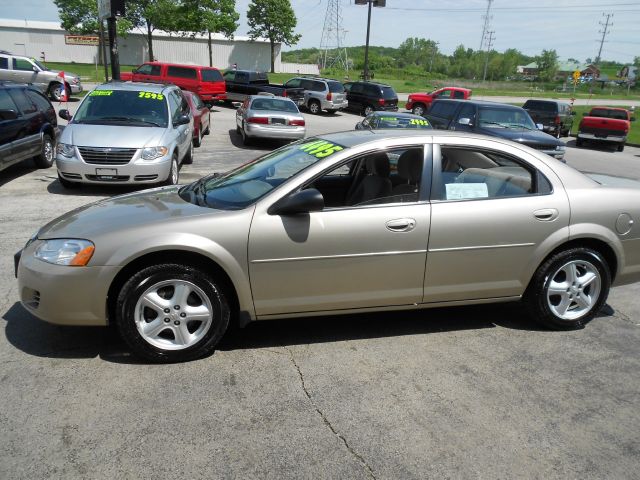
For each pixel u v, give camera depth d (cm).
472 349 386
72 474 250
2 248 570
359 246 358
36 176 970
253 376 339
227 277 353
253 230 342
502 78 12375
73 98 2439
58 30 5175
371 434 287
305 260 352
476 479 256
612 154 2164
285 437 282
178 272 337
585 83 9650
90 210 381
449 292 387
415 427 294
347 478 254
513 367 362
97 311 337
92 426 284
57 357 354
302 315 368
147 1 4078
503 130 1177
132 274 340
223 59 5800
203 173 1069
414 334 407
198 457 264
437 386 336
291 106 1608
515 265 393
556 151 1150
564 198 398
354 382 337
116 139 824
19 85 973
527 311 459
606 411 315
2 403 301
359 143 377
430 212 370
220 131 1838
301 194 340
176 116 956
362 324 421
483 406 316
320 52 7550
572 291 412
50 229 360
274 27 5806
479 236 379
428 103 2989
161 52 5428
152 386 323
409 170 377
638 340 411
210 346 354
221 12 4206
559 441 287
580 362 372
